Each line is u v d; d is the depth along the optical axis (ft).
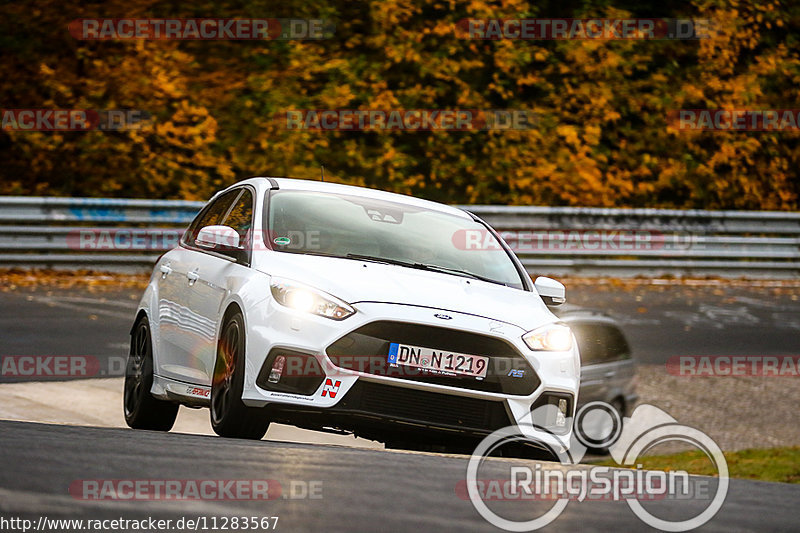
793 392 140.36
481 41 309.22
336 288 73.87
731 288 231.71
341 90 284.20
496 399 73.20
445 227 90.17
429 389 72.08
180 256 92.43
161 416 91.86
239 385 72.54
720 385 140.87
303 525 39.37
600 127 317.01
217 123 276.00
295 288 73.56
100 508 39.70
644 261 239.09
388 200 92.02
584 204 297.53
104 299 175.52
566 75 314.96
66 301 171.12
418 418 72.23
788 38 332.80
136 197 272.31
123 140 273.54
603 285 227.20
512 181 295.48
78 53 273.33
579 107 311.68
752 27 330.95
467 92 302.86
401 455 63.21
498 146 300.40
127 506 40.47
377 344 71.97
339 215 86.38
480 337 73.72
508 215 234.17
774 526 47.01
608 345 105.70
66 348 136.56
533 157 299.17
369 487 48.37
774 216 252.42
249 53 291.17
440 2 308.81
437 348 72.69
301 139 282.56
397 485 49.62
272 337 71.87
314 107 284.00
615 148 318.24
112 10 279.90
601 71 313.12
